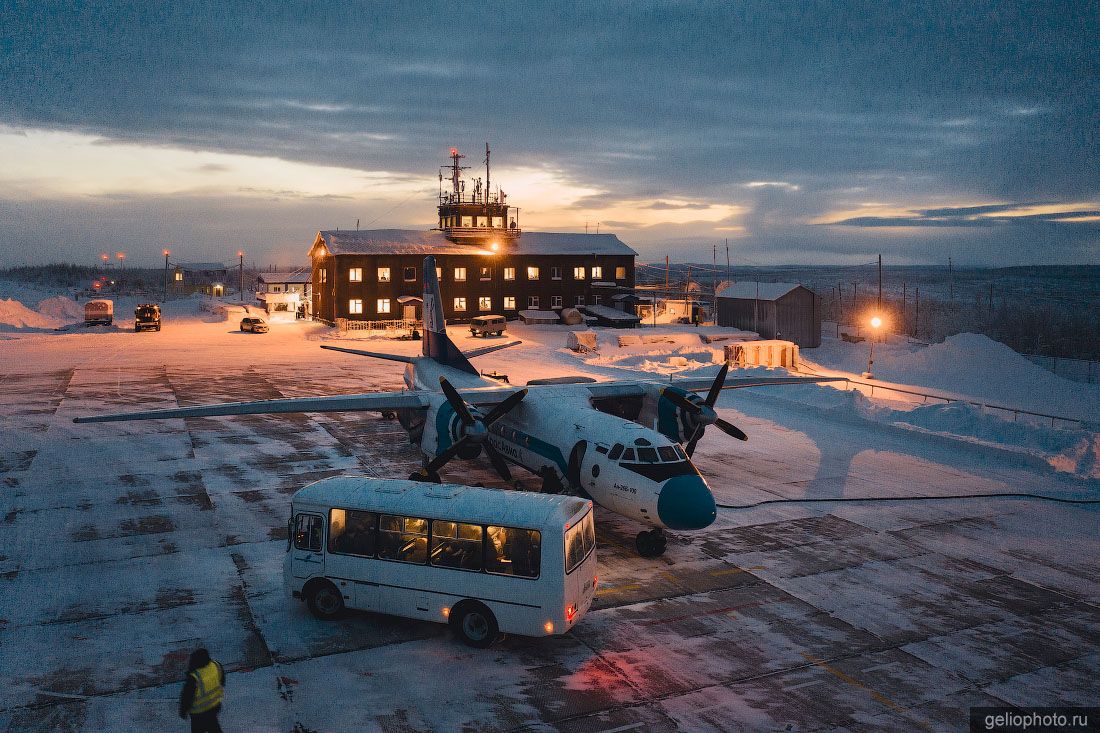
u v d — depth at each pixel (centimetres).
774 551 1928
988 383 4781
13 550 1861
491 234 9225
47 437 3089
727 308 7419
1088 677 1324
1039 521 2172
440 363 3161
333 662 1337
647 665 1342
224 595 1622
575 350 6091
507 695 1234
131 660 1332
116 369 5081
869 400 3694
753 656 1380
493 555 1380
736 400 4053
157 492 2361
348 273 8138
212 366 5294
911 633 1483
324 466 2700
